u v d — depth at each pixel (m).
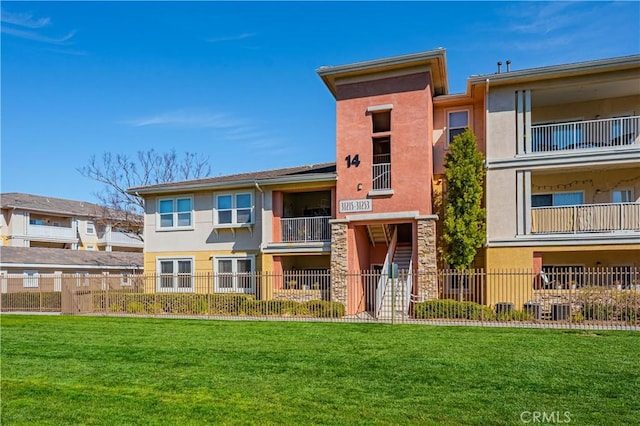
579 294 16.41
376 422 6.55
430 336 13.05
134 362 10.48
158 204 26.03
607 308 15.45
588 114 20.20
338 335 13.48
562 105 20.61
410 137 19.33
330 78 20.69
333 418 6.73
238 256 23.84
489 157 18.92
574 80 18.08
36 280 25.69
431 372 9.13
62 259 35.34
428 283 18.27
